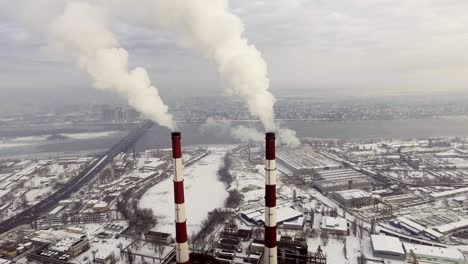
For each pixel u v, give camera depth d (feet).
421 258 347.56
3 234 442.91
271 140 228.43
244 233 397.60
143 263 350.23
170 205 540.93
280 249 306.76
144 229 434.71
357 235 404.16
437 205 503.20
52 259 363.35
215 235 408.87
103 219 483.10
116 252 380.78
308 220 451.94
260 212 473.67
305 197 550.77
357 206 506.89
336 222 420.77
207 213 495.82
